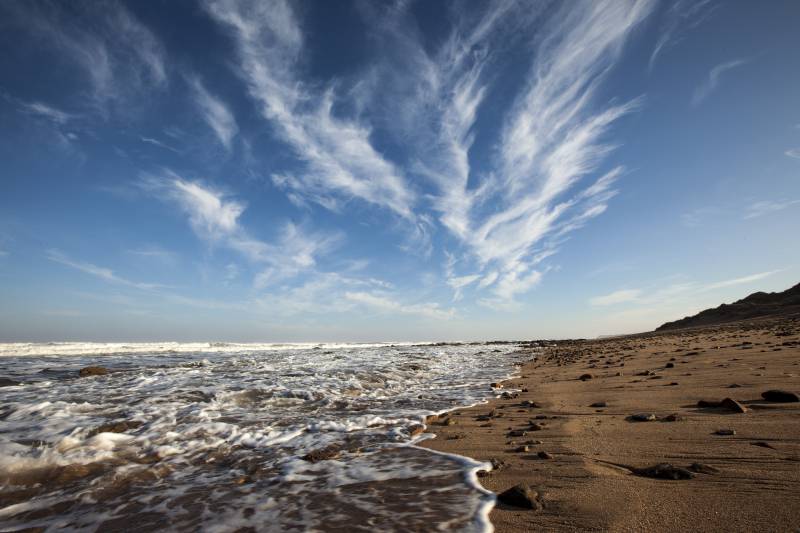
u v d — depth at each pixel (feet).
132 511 10.98
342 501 11.01
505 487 11.32
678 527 8.23
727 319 156.87
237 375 41.70
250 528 9.73
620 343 105.29
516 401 26.08
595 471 11.89
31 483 13.04
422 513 9.95
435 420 21.08
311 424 20.10
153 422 20.45
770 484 9.78
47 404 24.36
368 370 47.42
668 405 20.06
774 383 22.67
